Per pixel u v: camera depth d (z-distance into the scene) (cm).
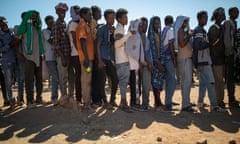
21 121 507
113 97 634
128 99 838
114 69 614
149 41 632
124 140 405
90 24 589
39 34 619
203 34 628
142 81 638
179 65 635
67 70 632
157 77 636
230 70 684
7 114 557
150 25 636
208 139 420
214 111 631
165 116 569
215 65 674
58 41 596
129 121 511
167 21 677
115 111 577
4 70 632
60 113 544
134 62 595
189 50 629
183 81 633
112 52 618
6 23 633
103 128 462
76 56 598
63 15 607
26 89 607
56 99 663
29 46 589
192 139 417
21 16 637
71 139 409
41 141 401
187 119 548
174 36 622
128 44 591
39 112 555
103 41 585
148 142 397
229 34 658
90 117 528
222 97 687
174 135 436
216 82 682
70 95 640
